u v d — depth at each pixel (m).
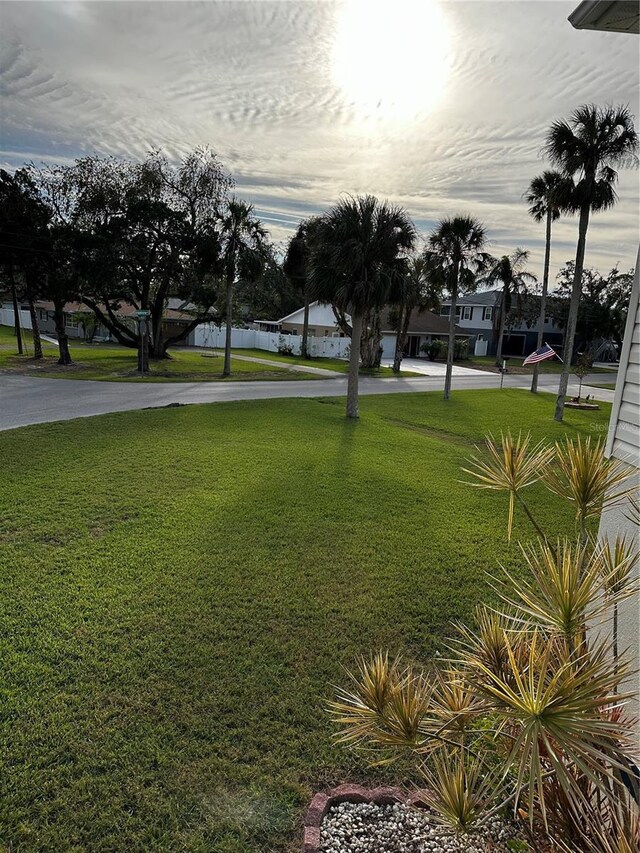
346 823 2.79
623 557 2.43
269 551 6.27
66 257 24.91
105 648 4.26
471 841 2.49
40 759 3.14
